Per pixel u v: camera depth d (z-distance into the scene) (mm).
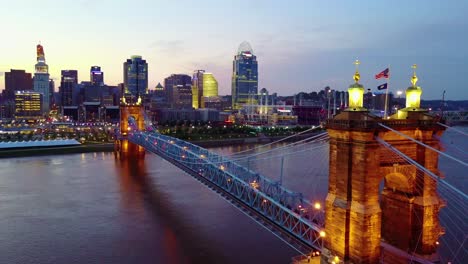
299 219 52312
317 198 90188
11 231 75562
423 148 43500
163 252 64312
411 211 44031
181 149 111812
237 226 77188
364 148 39625
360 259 39656
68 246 67500
